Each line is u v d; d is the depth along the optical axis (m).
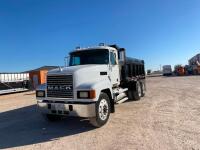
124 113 9.25
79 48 9.76
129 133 6.48
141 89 13.83
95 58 9.14
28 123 8.48
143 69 15.61
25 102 15.41
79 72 7.19
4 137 6.77
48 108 7.45
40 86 7.91
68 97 7.14
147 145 5.45
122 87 11.69
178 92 15.85
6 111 11.65
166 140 5.72
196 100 11.68
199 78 32.41
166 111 9.20
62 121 8.48
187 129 6.55
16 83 27.53
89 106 6.84
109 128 7.13
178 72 50.88
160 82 28.78
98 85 7.17
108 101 7.69
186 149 5.09
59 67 7.56
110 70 8.97
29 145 5.95
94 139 6.15
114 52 9.47
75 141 6.08
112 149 5.31
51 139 6.37
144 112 9.24
